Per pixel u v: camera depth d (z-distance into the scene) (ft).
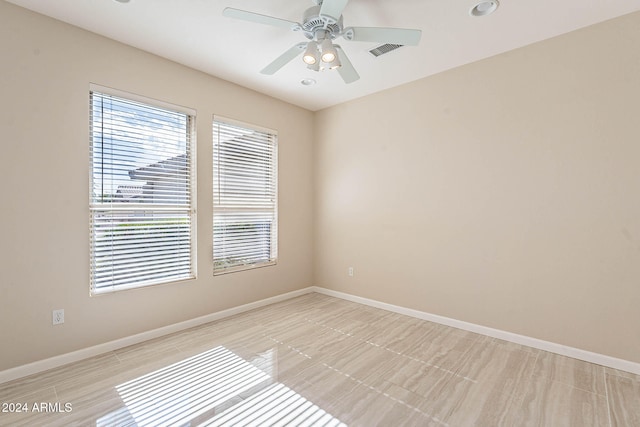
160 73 9.19
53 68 7.34
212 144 10.49
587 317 7.77
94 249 8.06
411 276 11.09
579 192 7.84
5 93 6.75
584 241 7.79
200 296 10.22
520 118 8.68
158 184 9.27
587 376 7.07
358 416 5.75
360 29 6.31
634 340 7.19
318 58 6.46
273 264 12.64
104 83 8.13
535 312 8.52
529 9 6.97
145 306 8.96
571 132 7.93
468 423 5.57
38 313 7.20
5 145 6.76
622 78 7.26
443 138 10.20
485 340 9.03
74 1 6.73
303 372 7.26
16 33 6.86
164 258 9.42
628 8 6.96
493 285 9.23
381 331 9.71
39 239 7.21
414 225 10.97
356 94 12.24
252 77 10.63
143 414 5.75
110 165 8.31
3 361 6.77
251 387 6.64
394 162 11.50
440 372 7.27
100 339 8.12
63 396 6.28
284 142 13.01
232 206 11.21
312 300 13.05
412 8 6.97
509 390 6.56
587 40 7.66
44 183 7.26
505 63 8.90
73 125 7.65
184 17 7.32
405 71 10.15
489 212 9.29
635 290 7.18
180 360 7.80
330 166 13.69
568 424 5.56
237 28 7.77
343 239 13.25
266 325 10.19
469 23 7.50
